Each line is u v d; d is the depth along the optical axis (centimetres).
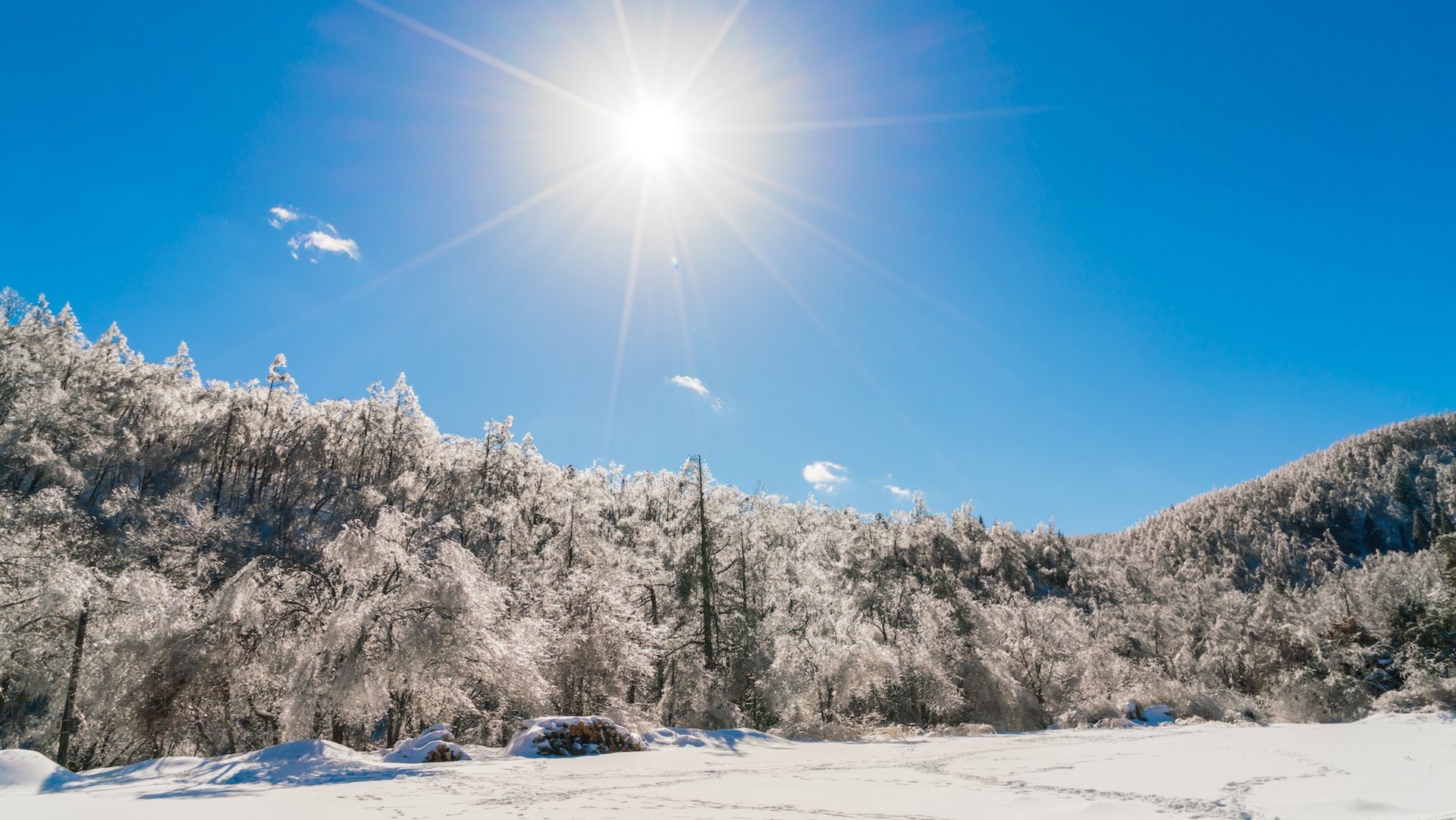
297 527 5934
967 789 873
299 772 1084
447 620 1828
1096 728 2788
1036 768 1124
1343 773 960
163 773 1121
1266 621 5375
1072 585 9094
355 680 1688
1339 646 4928
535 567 3456
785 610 3828
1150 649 5875
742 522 3525
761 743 1733
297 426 7831
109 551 3148
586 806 762
